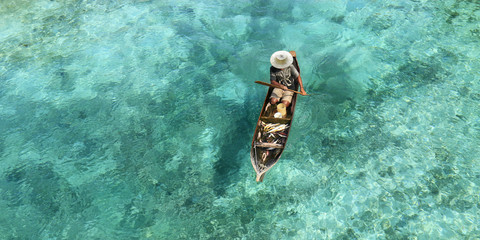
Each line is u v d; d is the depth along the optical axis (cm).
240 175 630
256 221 560
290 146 661
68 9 1101
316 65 830
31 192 620
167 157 672
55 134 730
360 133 670
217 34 970
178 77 847
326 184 597
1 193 619
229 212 576
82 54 926
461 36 841
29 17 1069
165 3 1116
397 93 736
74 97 812
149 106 781
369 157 627
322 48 880
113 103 793
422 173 589
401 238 512
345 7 1012
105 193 615
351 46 875
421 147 628
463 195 550
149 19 1042
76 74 869
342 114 710
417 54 816
